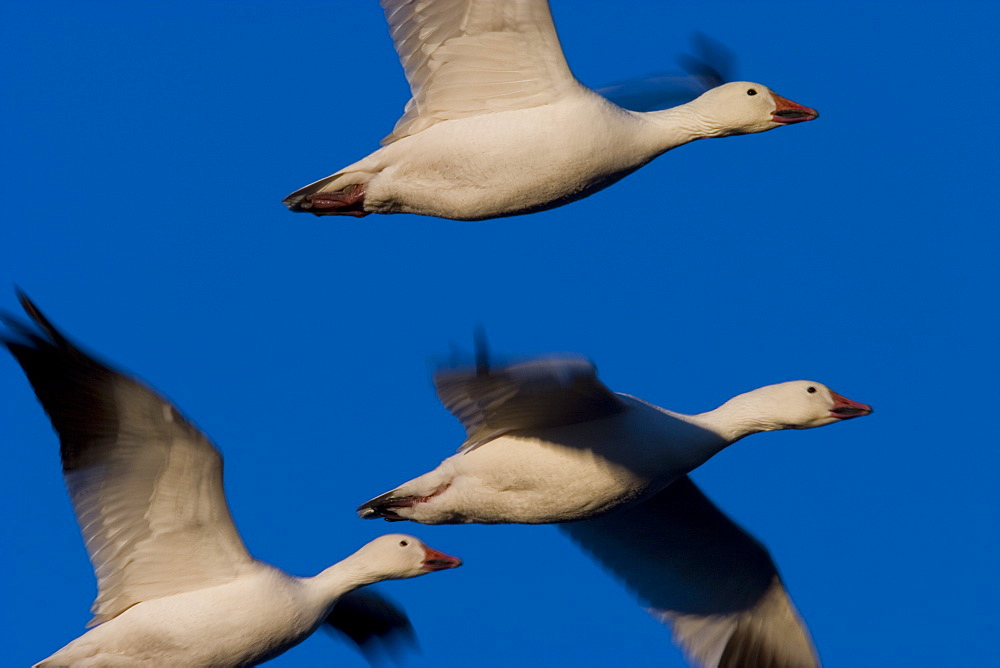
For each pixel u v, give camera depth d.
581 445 13.02
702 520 14.61
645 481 13.13
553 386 12.49
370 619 14.39
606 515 13.78
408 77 12.82
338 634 14.34
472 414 12.83
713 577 14.85
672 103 15.80
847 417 13.68
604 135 12.76
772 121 13.67
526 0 12.40
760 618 14.78
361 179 12.94
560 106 12.65
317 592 12.89
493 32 12.56
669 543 14.84
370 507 13.35
